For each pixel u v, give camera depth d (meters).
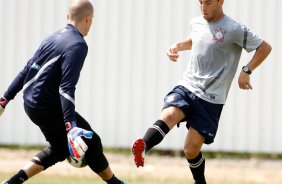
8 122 42.56
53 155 22.53
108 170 22.91
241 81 23.06
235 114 40.56
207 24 23.39
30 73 22.03
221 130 40.72
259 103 40.41
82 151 19.86
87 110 41.56
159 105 41.03
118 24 41.06
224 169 38.22
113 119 41.47
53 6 41.69
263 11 39.97
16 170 35.38
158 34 40.75
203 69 23.38
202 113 23.28
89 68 41.41
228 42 23.11
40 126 22.30
